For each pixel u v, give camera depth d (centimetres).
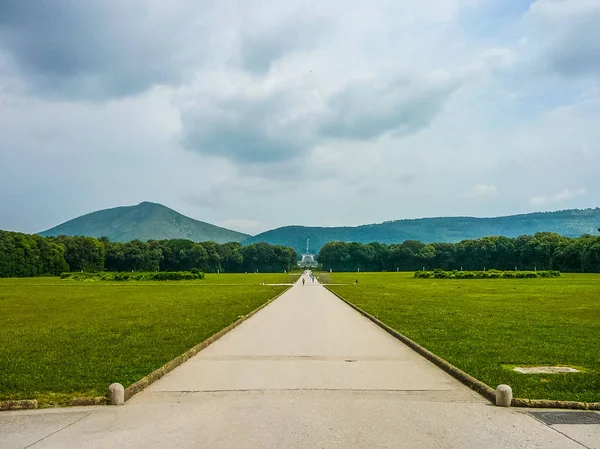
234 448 632
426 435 682
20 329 1827
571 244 11606
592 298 3178
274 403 839
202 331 1708
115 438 679
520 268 14012
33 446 653
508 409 814
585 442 659
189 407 825
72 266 12912
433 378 1037
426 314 2236
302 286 5756
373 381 1007
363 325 1984
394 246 17250
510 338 1513
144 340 1517
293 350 1390
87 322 2031
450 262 15475
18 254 11062
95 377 1023
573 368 1098
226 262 16475
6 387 952
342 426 716
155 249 14838
